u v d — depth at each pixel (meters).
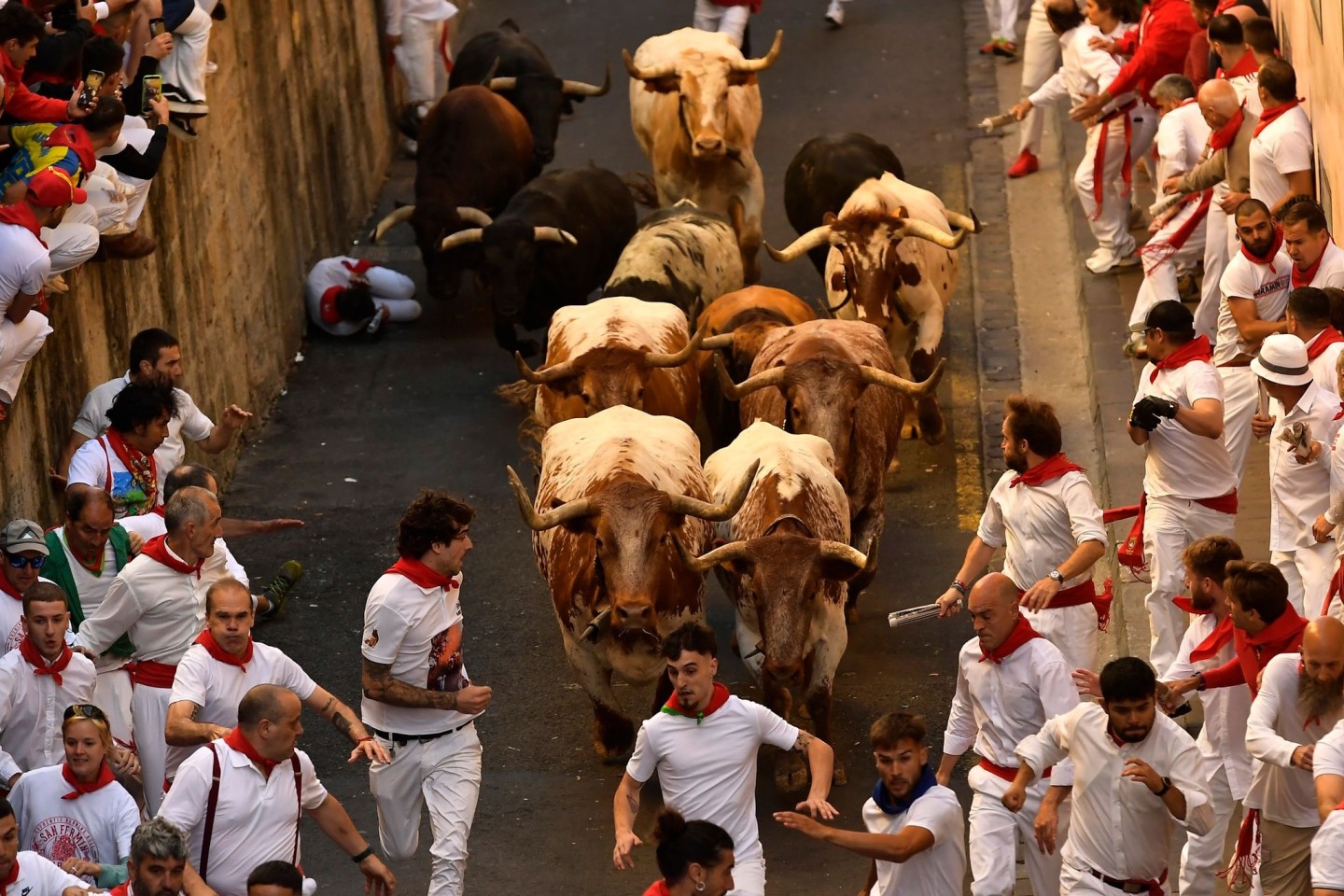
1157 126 39.09
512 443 37.81
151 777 22.22
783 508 25.03
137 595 21.81
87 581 22.70
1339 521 20.98
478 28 59.22
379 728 21.27
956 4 59.56
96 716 19.08
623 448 25.67
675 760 18.86
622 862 18.61
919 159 48.94
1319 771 16.75
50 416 27.80
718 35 43.62
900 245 34.12
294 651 30.36
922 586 31.34
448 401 39.91
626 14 59.84
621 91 54.84
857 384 27.91
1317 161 31.72
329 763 27.33
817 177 39.41
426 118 44.41
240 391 38.25
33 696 20.55
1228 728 20.06
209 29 34.66
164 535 22.36
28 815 19.16
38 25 24.28
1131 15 40.12
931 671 28.72
